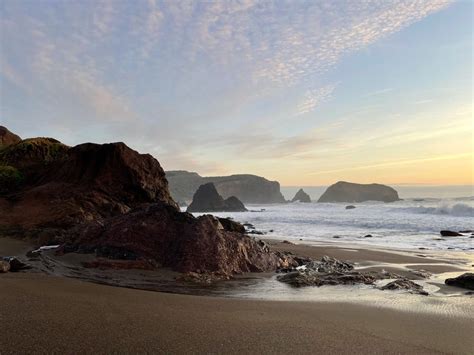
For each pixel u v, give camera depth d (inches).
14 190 1122.7
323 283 486.6
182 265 517.0
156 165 1182.9
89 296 346.9
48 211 903.1
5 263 462.9
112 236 586.6
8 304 297.6
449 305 378.9
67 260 545.0
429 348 252.8
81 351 213.3
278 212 4025.6
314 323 301.6
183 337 249.9
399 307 367.9
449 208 2315.5
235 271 535.2
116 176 1074.1
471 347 256.8
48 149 1403.8
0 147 1576.0
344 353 237.1
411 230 1568.7
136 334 249.3
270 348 239.3
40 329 244.5
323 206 5565.9
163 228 586.6
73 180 1083.9
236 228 982.4
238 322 293.6
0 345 213.5
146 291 397.4
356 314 337.1
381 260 746.2
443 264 700.0
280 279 503.8
